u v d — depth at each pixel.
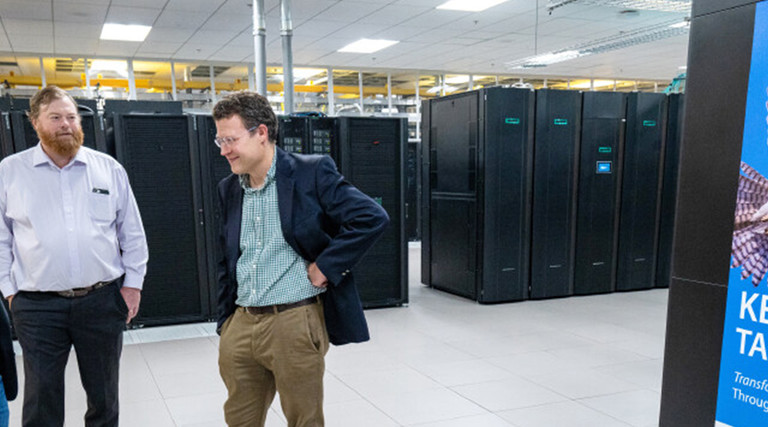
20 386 2.92
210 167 4.02
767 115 1.49
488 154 4.55
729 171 1.61
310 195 1.53
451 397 2.78
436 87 12.76
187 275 4.07
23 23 7.18
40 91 1.81
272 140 1.54
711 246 1.68
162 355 3.45
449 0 6.73
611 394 2.82
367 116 4.34
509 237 4.73
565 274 4.97
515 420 2.51
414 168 8.68
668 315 1.83
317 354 1.55
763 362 1.54
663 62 11.37
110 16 6.98
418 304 4.75
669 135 5.20
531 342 3.68
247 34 8.22
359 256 1.50
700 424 1.75
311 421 1.56
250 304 1.53
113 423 2.03
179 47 9.05
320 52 9.98
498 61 11.21
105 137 3.82
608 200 5.03
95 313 1.90
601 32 8.62
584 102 4.82
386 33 8.48
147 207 3.90
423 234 5.52
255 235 1.55
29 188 1.83
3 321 1.61
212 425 2.48
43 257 1.81
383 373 3.12
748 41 1.54
